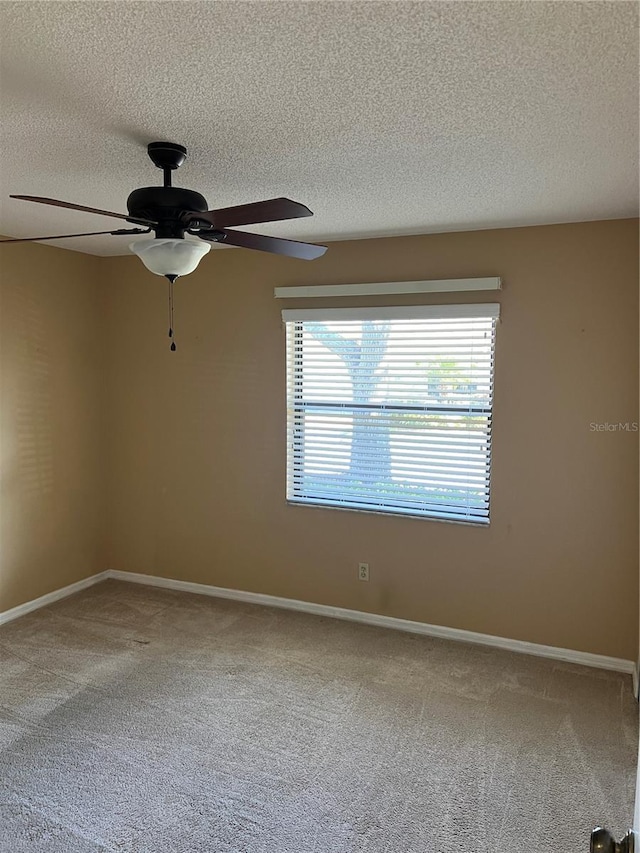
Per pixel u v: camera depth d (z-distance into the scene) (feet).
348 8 4.42
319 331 13.04
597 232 10.69
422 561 12.48
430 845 7.00
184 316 14.26
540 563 11.54
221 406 14.08
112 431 15.39
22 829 7.18
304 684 10.48
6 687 10.30
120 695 10.08
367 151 7.47
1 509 12.91
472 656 11.57
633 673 10.93
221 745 8.79
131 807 7.55
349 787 7.95
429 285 11.74
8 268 12.76
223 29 4.74
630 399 10.70
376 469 12.80
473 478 12.00
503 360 11.50
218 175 8.42
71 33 4.80
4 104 6.16
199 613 13.52
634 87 5.65
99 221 11.15
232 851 6.90
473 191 9.07
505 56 5.12
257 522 13.98
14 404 13.07
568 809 7.58
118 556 15.69
